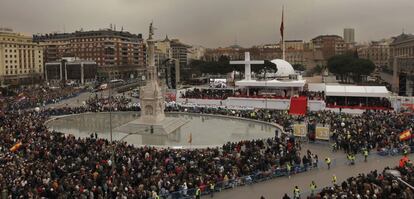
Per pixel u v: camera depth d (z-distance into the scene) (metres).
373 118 69.25
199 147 56.69
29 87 181.50
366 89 96.25
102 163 40.66
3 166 38.62
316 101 93.38
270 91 110.62
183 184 36.00
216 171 39.94
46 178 35.28
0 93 142.38
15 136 53.53
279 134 68.62
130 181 35.91
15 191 32.53
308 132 62.22
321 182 41.81
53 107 108.56
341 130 60.28
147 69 75.00
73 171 38.53
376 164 48.06
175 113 95.12
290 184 41.34
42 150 45.44
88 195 32.28
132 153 44.69
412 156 51.06
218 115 90.19
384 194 31.41
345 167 47.16
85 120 86.06
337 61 169.62
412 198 29.78
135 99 127.44
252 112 87.56
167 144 61.56
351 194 30.67
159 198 33.19
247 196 37.78
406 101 85.81
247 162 43.28
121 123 81.56
